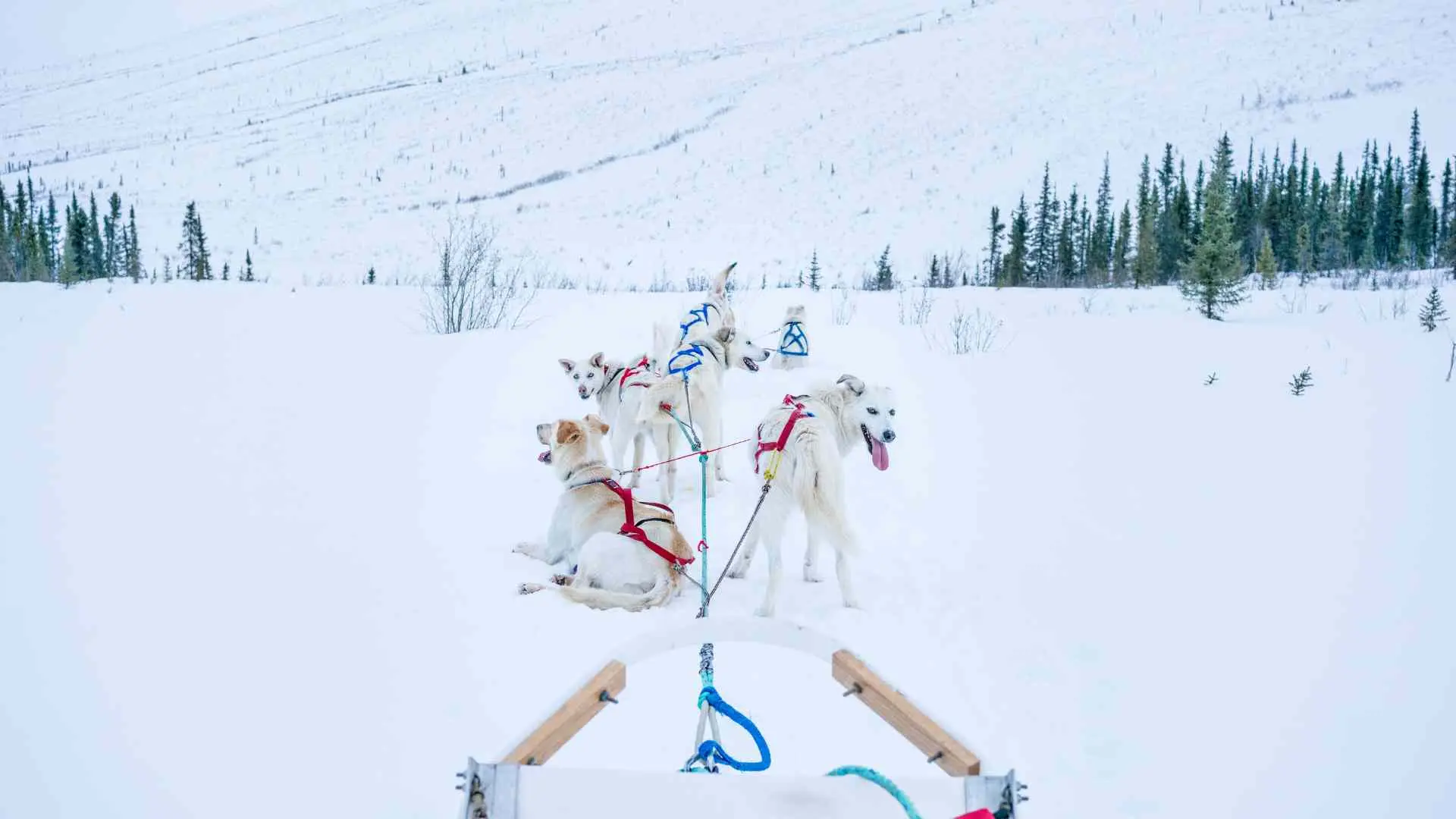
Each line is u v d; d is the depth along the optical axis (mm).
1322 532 6457
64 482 7230
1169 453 8477
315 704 4211
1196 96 96062
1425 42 101562
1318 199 45219
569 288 20703
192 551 5977
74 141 108750
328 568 5777
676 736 3982
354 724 4055
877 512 7125
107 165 93500
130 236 66500
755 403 10117
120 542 6082
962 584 5773
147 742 3885
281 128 109625
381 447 8359
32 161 96750
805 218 74125
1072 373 11844
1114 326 15672
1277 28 113875
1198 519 6836
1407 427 8906
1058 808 3562
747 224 72500
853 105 102812
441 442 8555
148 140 106938
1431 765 3830
